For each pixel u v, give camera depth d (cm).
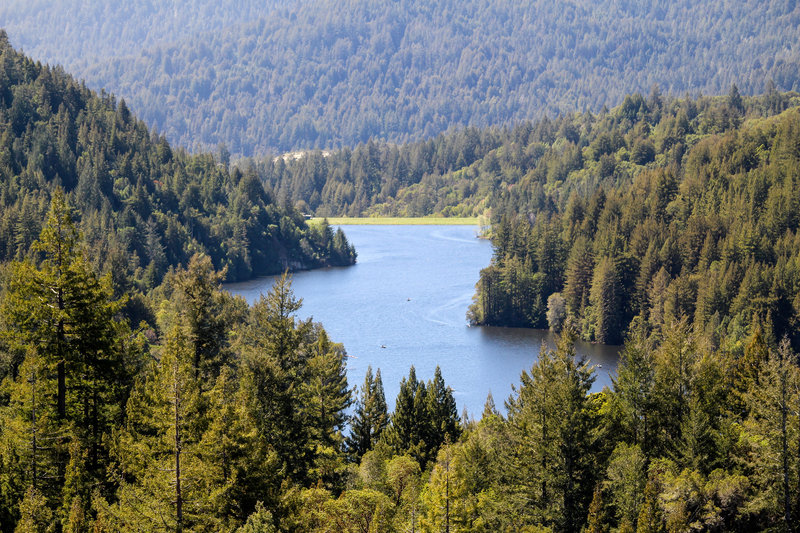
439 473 5488
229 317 6812
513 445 7088
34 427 5984
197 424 5216
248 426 5516
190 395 5188
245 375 6512
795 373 6009
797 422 5906
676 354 7050
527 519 6359
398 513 5984
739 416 7038
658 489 6131
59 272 6284
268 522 5028
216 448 5228
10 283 6262
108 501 5828
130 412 6100
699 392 6962
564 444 6372
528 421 6712
